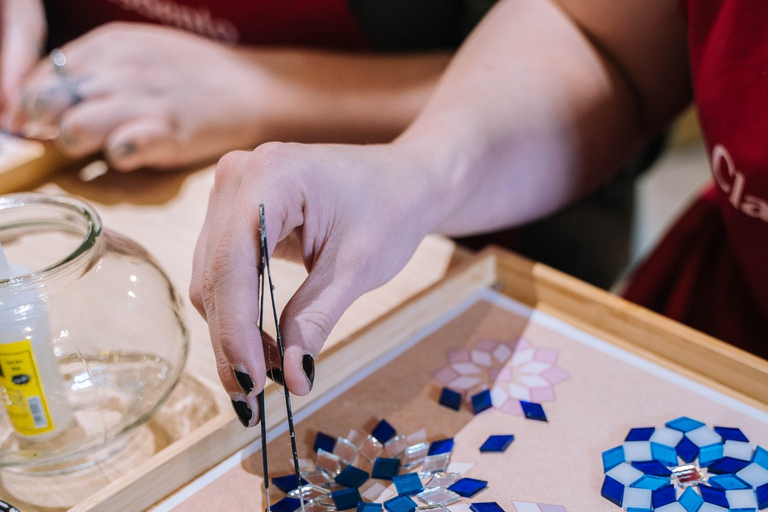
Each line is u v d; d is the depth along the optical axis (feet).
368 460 1.85
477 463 1.82
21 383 1.73
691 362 1.98
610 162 2.60
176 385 1.94
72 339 1.76
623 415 1.89
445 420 1.91
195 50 3.16
